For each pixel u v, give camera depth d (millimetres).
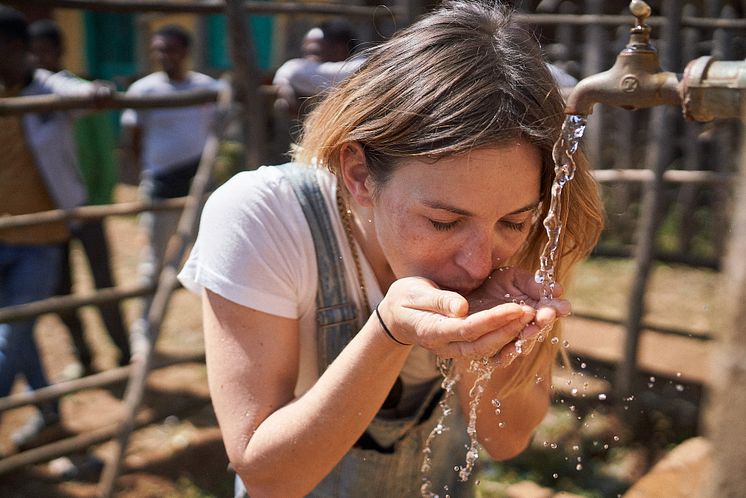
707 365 4387
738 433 708
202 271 1378
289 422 1291
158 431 4156
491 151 1116
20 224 3279
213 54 10172
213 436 4113
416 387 1562
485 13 1238
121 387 4633
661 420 3906
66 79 4090
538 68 1196
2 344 3711
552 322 1066
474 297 1248
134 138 5320
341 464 1570
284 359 1377
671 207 6602
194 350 5066
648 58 1169
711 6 5551
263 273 1350
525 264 1421
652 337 4805
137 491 3621
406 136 1140
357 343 1234
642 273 3881
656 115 3822
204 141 5211
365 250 1396
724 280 737
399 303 1163
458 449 1689
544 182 1236
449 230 1171
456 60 1152
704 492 755
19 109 3074
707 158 5750
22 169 3893
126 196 9141
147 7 3252
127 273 6527
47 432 3969
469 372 1424
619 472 3564
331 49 4137
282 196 1369
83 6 3084
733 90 1083
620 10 6078
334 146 1254
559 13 5883
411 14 3957
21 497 3605
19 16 3982
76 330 4641
